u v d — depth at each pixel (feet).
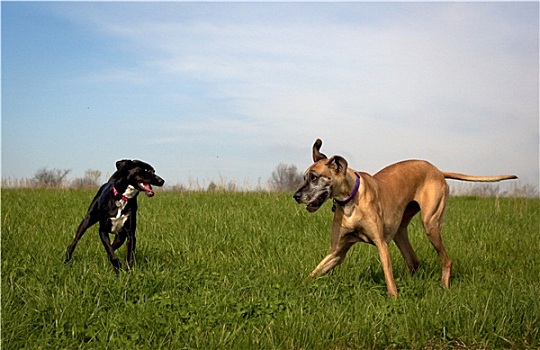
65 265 13.98
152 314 10.61
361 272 14.17
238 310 10.85
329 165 12.25
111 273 13.12
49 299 11.25
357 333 10.10
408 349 9.97
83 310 10.84
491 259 16.26
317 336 9.87
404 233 14.61
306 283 12.83
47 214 21.85
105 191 14.53
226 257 15.75
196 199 27.12
